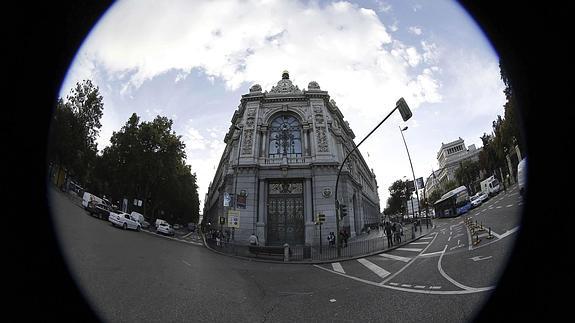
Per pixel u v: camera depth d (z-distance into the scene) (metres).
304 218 33.03
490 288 7.46
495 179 40.69
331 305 7.83
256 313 7.17
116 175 36.97
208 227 57.44
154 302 7.27
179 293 8.45
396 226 25.36
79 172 23.64
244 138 35.53
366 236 37.28
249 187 33.31
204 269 13.95
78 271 8.73
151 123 39.16
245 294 9.17
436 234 27.73
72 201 25.30
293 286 10.75
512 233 14.76
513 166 30.25
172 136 40.94
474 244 15.44
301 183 34.44
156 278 10.00
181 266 13.65
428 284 9.23
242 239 31.84
